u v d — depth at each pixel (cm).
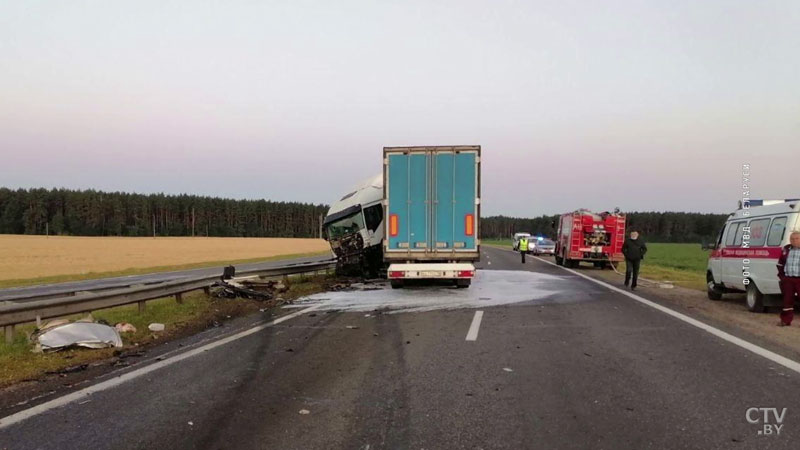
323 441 438
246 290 1372
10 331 809
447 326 980
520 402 532
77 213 11625
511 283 1850
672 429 457
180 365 698
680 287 1736
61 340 778
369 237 2081
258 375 644
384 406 524
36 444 434
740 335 870
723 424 467
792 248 953
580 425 468
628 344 805
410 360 714
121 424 479
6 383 615
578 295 1472
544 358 718
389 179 1573
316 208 14388
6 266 4181
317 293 1582
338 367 680
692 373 634
